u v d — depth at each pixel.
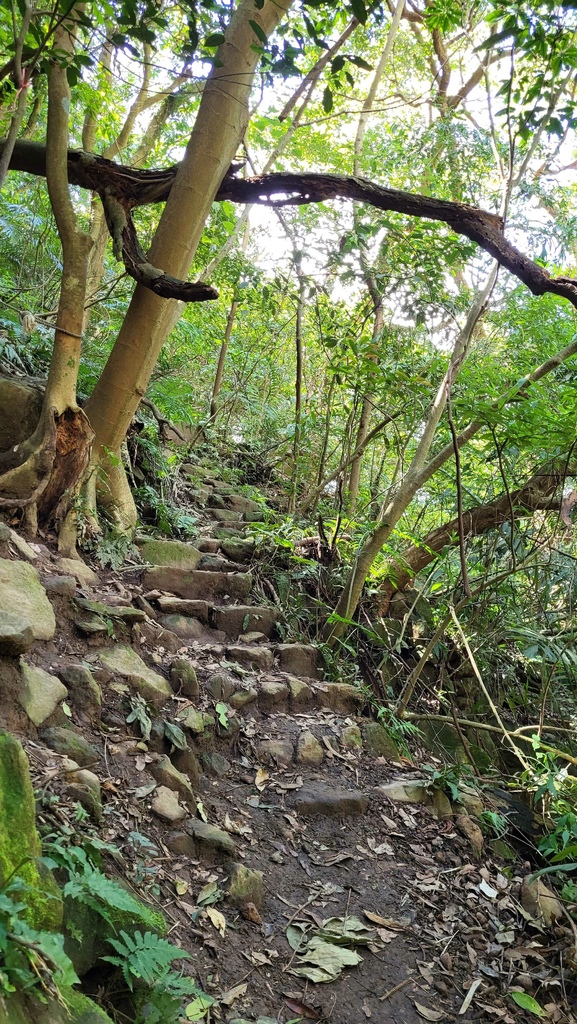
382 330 4.89
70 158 3.66
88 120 6.52
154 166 7.57
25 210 5.77
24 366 4.40
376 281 4.90
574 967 2.85
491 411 3.51
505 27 3.56
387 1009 2.38
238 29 3.71
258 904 2.53
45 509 3.52
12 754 1.78
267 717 3.54
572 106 3.78
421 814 3.41
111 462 3.97
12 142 2.84
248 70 3.75
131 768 2.62
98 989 1.87
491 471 5.24
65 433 3.56
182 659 3.26
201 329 6.81
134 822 2.43
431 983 2.57
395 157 6.24
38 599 2.87
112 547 3.80
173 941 2.18
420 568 4.96
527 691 5.06
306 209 5.04
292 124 5.80
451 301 4.90
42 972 1.48
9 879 1.53
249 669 3.71
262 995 2.22
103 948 1.90
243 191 3.92
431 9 4.37
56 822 2.01
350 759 3.54
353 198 3.87
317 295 5.34
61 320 3.56
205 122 3.72
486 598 4.37
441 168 5.91
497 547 4.76
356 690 3.93
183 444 6.25
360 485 6.47
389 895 2.89
